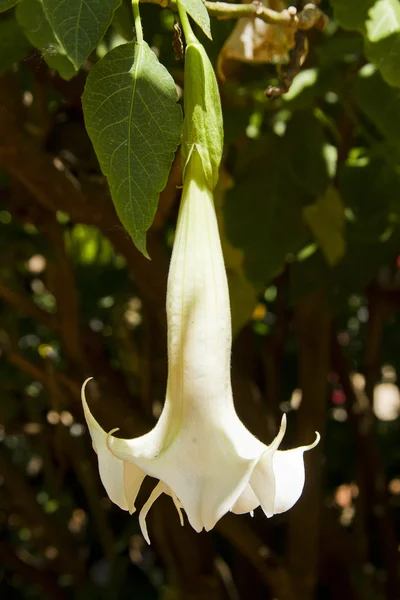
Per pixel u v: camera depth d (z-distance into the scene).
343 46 0.96
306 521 1.49
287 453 0.63
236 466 0.62
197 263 0.65
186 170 0.66
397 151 1.04
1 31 0.91
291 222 1.00
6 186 1.37
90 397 1.38
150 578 2.06
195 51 0.65
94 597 1.94
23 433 1.76
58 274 1.45
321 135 1.00
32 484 2.28
